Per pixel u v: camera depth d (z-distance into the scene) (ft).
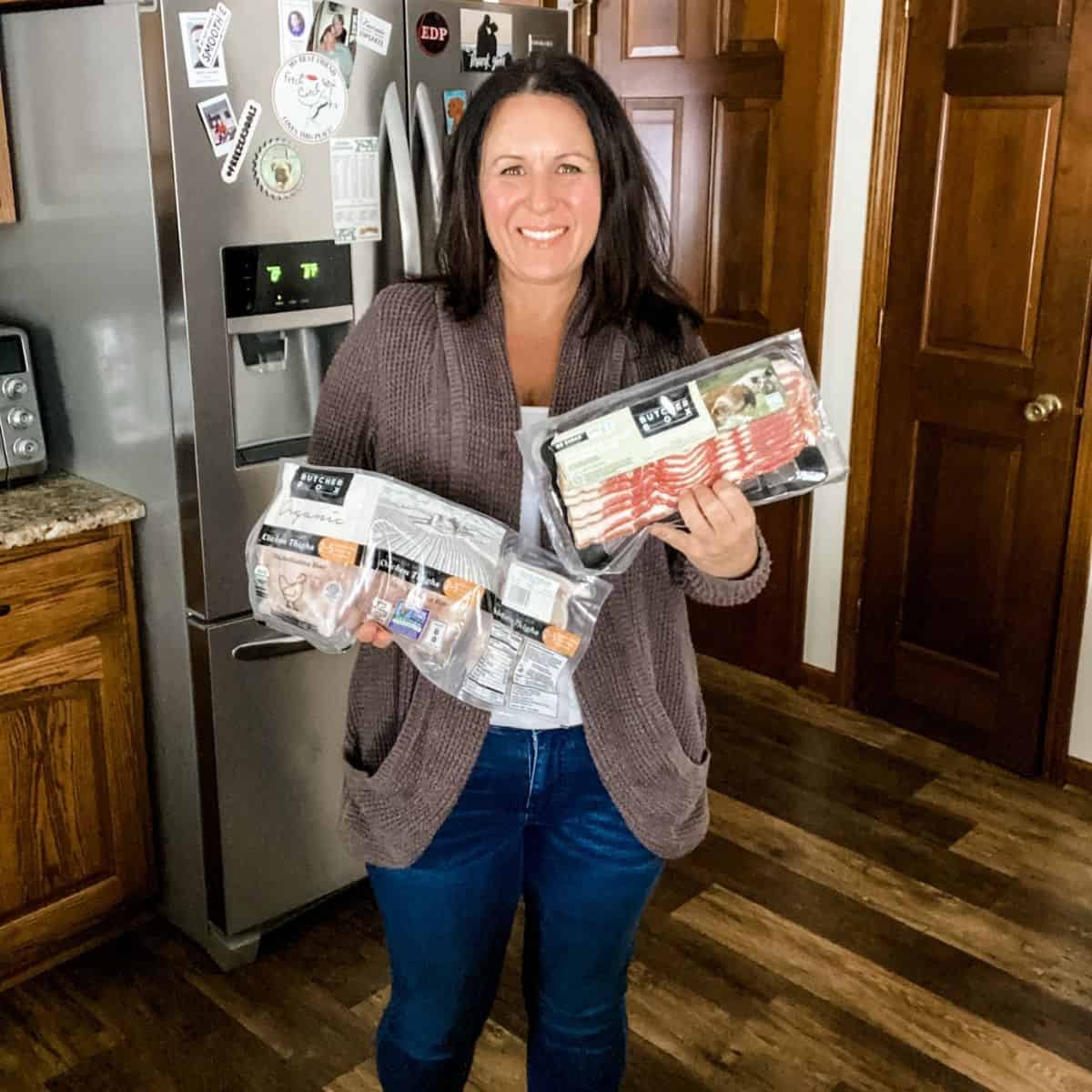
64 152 6.40
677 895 8.05
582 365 4.33
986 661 9.74
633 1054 6.64
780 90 9.91
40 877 6.97
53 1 6.42
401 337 4.42
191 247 6.05
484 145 4.22
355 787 4.59
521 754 4.44
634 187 4.27
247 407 6.66
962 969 7.39
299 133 6.36
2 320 7.27
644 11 10.50
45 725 6.73
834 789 9.42
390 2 6.63
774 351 4.09
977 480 9.47
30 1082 6.43
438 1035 4.86
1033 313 8.85
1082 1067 6.63
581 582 4.19
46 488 6.95
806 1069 6.57
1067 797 9.36
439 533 4.17
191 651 6.77
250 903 7.25
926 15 8.98
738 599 4.33
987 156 8.85
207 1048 6.68
